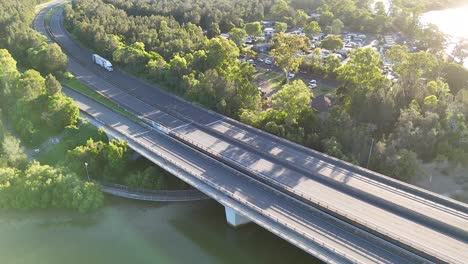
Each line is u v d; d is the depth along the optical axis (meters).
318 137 148.88
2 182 141.62
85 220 137.25
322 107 192.25
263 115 164.75
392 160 135.62
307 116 156.88
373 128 150.88
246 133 157.38
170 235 129.88
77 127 172.62
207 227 131.50
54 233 132.88
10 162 151.62
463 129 148.88
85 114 184.88
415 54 186.38
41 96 187.12
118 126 170.50
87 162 151.12
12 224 136.88
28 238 131.25
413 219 107.06
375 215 108.62
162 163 140.75
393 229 102.81
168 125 168.25
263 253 120.69
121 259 121.75
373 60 174.50
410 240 98.25
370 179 123.94
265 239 125.31
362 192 117.25
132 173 152.25
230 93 181.75
